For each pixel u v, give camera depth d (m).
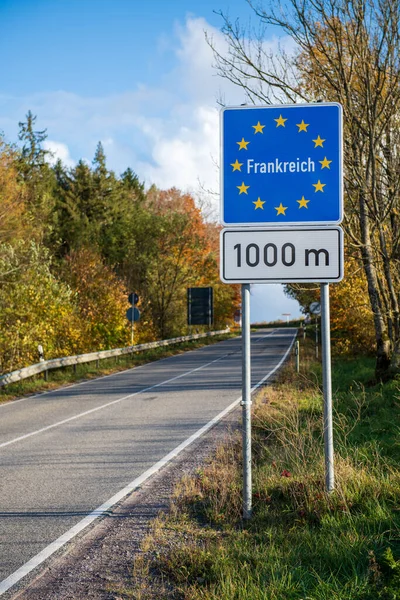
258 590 4.13
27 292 23.19
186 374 23.14
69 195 63.22
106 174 66.88
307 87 15.05
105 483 7.69
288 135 6.44
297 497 6.27
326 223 6.37
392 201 14.84
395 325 16.97
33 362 23.23
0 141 36.28
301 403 13.12
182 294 47.41
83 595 4.46
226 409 13.91
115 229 61.00
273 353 33.81
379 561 4.53
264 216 6.41
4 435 11.34
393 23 13.91
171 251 47.34
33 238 37.75
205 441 10.28
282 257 6.32
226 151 6.48
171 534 5.68
